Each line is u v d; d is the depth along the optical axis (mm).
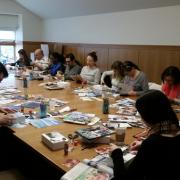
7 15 7508
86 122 2252
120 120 2348
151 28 4703
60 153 1669
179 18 4199
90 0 5391
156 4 4453
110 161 1536
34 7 7219
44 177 2211
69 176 1393
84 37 6387
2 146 2617
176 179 1269
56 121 2293
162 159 1265
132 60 5148
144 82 3703
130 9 5023
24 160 2539
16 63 6734
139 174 1302
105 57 5781
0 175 2004
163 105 1377
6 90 3533
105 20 5695
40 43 8016
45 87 3844
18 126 2156
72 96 3318
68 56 5172
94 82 4406
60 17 7109
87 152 1691
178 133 1352
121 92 3594
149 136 1367
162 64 4570
